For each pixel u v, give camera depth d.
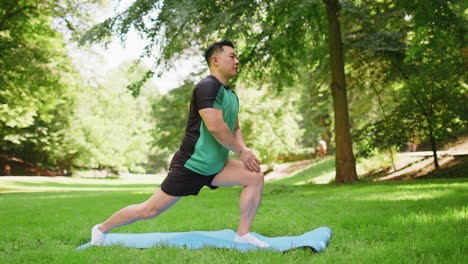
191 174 3.03
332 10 13.23
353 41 13.42
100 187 23.38
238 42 11.10
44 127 33.28
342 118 13.05
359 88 16.19
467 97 12.38
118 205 7.88
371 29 13.70
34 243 3.63
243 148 3.04
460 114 12.54
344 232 3.50
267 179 29.02
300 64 15.11
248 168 3.14
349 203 6.10
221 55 3.10
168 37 9.47
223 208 6.55
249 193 3.12
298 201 7.20
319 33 13.52
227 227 4.21
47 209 7.16
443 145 19.31
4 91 16.52
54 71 16.94
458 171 13.03
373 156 17.16
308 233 3.41
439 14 7.96
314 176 23.19
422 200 5.58
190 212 5.93
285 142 29.77
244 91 26.58
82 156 40.34
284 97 27.66
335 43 13.21
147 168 62.88
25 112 18.73
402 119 13.95
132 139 47.78
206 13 9.83
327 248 2.89
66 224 4.92
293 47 12.73
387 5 14.05
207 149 3.00
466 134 18.95
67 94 19.86
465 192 6.34
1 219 5.64
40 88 17.91
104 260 2.63
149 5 9.30
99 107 42.66
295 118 33.03
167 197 3.10
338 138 13.09
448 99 12.41
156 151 60.91
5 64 15.83
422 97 12.74
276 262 2.44
